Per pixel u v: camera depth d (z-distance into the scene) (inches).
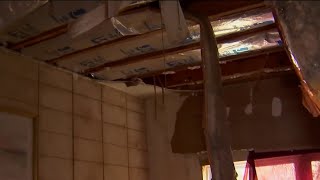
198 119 128.2
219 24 85.5
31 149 91.7
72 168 103.3
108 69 108.4
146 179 131.5
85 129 109.7
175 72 116.9
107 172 115.2
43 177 94.1
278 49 101.7
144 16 78.0
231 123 123.3
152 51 98.3
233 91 125.0
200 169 127.3
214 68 71.5
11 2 66.5
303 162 117.2
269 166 120.0
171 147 130.8
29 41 88.7
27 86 94.4
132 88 124.9
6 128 86.9
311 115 116.6
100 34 86.9
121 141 123.0
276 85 121.3
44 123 97.1
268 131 119.7
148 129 134.8
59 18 77.7
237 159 123.2
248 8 78.3
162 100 133.4
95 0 68.7
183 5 73.9
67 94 105.5
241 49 100.3
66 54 97.1
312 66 70.0
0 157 84.3
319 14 62.9
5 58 90.5
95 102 115.0
